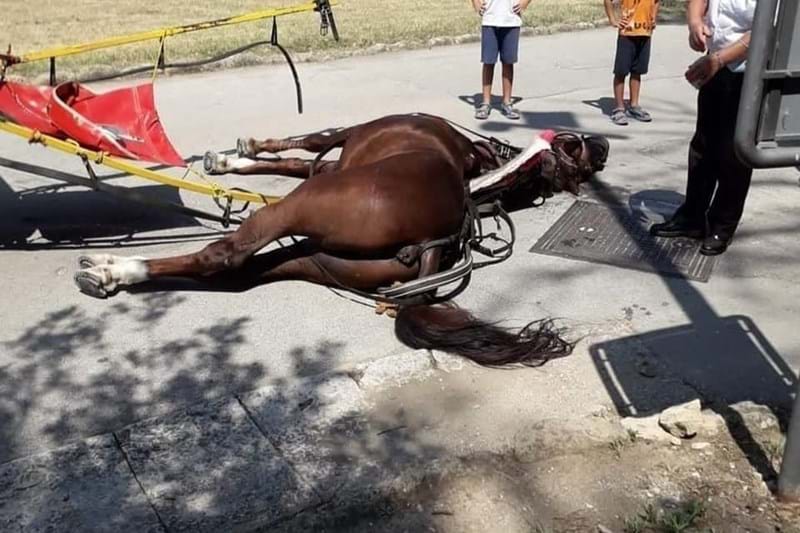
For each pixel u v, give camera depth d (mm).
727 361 4543
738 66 5355
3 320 4848
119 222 6332
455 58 12922
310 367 4457
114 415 4023
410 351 4531
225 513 3328
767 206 6781
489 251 5539
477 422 3938
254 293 5211
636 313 5062
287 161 6379
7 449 3762
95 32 13766
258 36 13562
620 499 3514
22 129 5102
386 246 4793
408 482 3512
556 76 11930
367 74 11672
